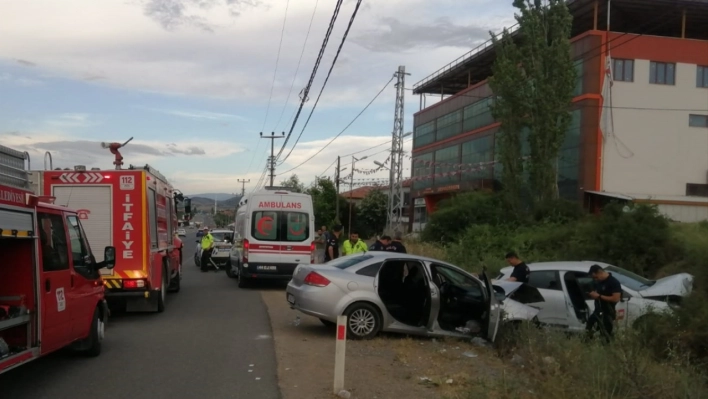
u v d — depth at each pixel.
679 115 40.12
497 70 33.19
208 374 8.36
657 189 39.81
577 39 40.22
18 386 7.72
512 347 9.70
